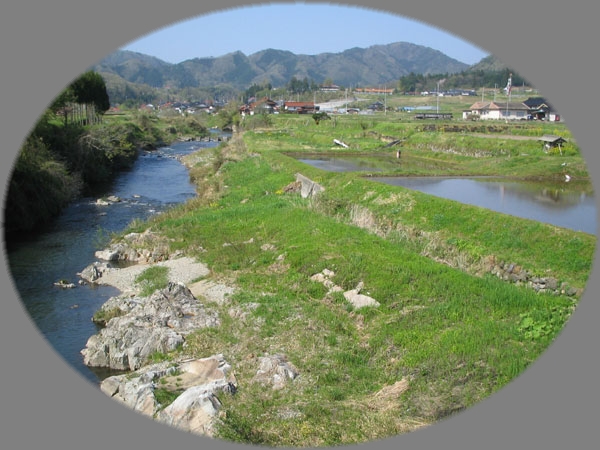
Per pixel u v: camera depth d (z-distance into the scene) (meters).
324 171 31.47
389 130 60.19
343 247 18.69
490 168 34.97
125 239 24.09
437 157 45.25
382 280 15.48
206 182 38.75
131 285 19.50
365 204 24.44
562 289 15.12
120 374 13.36
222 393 11.27
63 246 24.31
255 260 19.97
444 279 15.09
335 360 12.52
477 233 19.03
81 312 17.38
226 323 14.95
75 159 37.38
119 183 40.81
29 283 19.83
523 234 17.88
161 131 78.12
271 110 107.38
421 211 21.69
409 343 12.57
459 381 11.05
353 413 10.55
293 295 16.34
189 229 24.44
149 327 14.63
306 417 10.50
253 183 34.50
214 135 90.44
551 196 25.42
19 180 26.17
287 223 22.97
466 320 13.10
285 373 11.95
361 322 14.19
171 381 12.09
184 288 17.08
